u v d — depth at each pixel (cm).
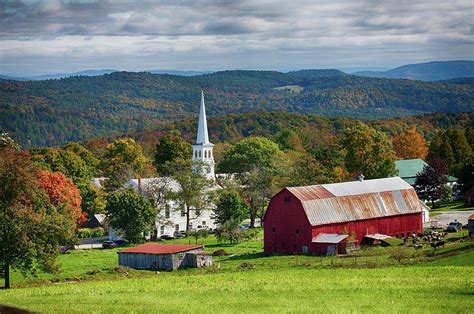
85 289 8262
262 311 6462
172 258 11106
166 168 18250
